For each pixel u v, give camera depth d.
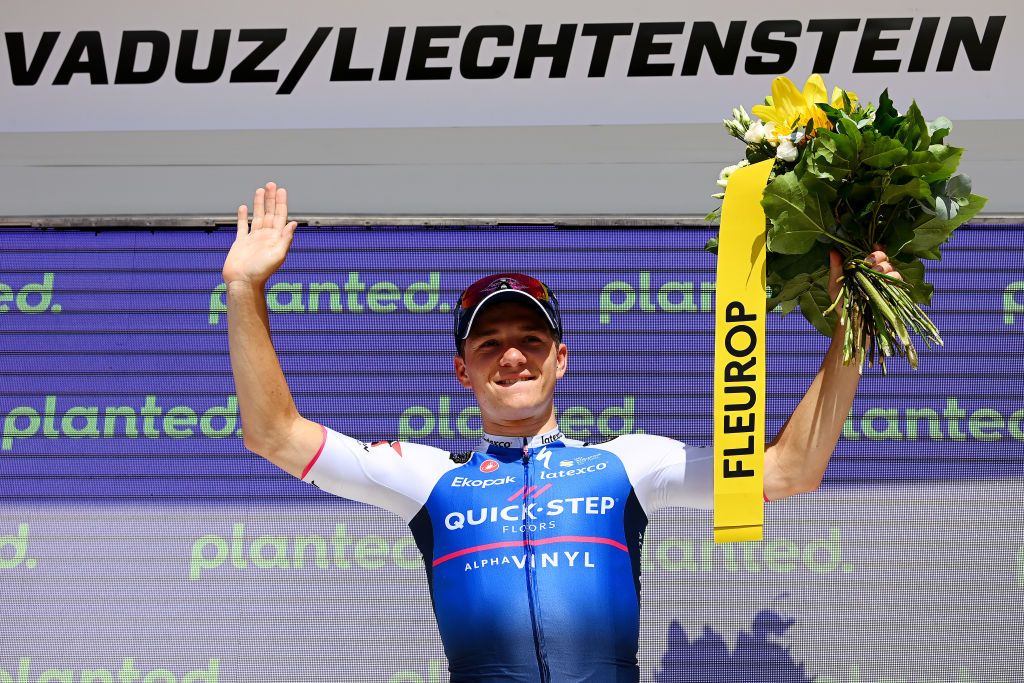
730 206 2.05
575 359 3.15
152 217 3.26
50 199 3.31
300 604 3.08
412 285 3.21
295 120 3.33
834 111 2.00
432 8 3.32
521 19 3.31
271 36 3.34
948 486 3.05
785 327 3.14
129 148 3.33
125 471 3.16
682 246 3.21
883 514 3.04
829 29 3.25
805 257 2.09
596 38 3.30
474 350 2.21
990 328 3.12
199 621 3.08
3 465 3.16
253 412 2.11
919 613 3.01
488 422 2.28
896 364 3.10
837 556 3.03
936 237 2.03
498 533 2.06
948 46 3.23
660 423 3.13
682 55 3.28
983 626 3.00
